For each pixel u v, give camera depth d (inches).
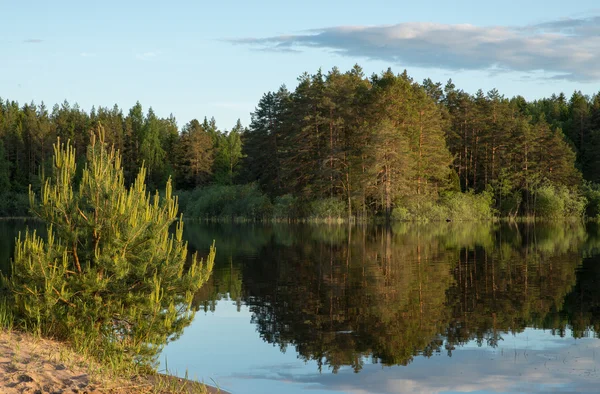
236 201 2903.5
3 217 3361.2
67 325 397.1
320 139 2918.3
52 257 404.5
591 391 394.0
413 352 488.4
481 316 625.9
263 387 399.9
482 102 3649.1
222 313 644.1
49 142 4188.0
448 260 1128.8
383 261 1117.1
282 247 1408.7
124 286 411.8
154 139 4436.5
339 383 410.6
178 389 358.3
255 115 3533.5
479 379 420.5
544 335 545.3
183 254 443.5
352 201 2723.9
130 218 410.3
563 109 4990.2
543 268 1007.0
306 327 579.5
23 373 310.0
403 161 2556.6
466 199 2913.4
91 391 306.8
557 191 3137.3
